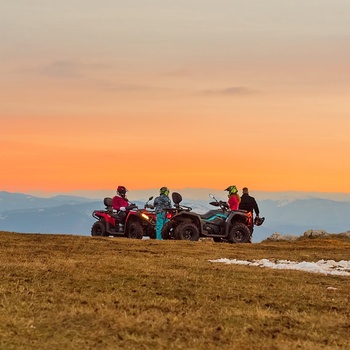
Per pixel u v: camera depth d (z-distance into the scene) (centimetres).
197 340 1273
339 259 2698
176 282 1873
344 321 1510
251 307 1602
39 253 2509
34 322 1350
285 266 2386
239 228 3762
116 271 2003
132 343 1231
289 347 1262
